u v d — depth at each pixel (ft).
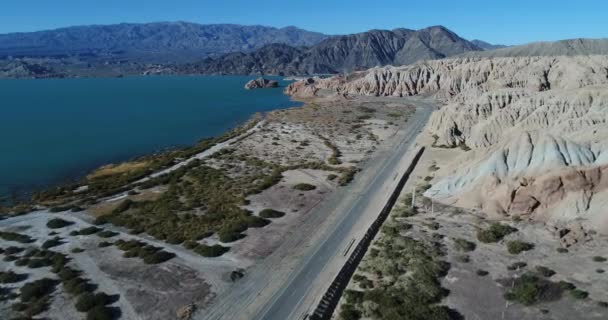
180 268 161.58
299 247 177.37
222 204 230.48
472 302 136.36
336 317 131.95
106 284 150.61
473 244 174.50
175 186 265.13
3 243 187.01
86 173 311.06
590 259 159.02
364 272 156.87
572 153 199.31
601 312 128.98
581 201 186.70
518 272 152.87
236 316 131.23
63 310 135.74
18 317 130.62
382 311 131.23
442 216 203.92
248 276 155.02
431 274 151.12
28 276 157.48
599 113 240.94
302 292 143.43
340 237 185.37
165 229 198.59
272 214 213.25
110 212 222.48
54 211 226.99
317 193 247.09
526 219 193.16
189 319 130.00
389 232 188.34
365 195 240.32
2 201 251.19
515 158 211.82
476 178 217.15
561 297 137.39
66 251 177.58
